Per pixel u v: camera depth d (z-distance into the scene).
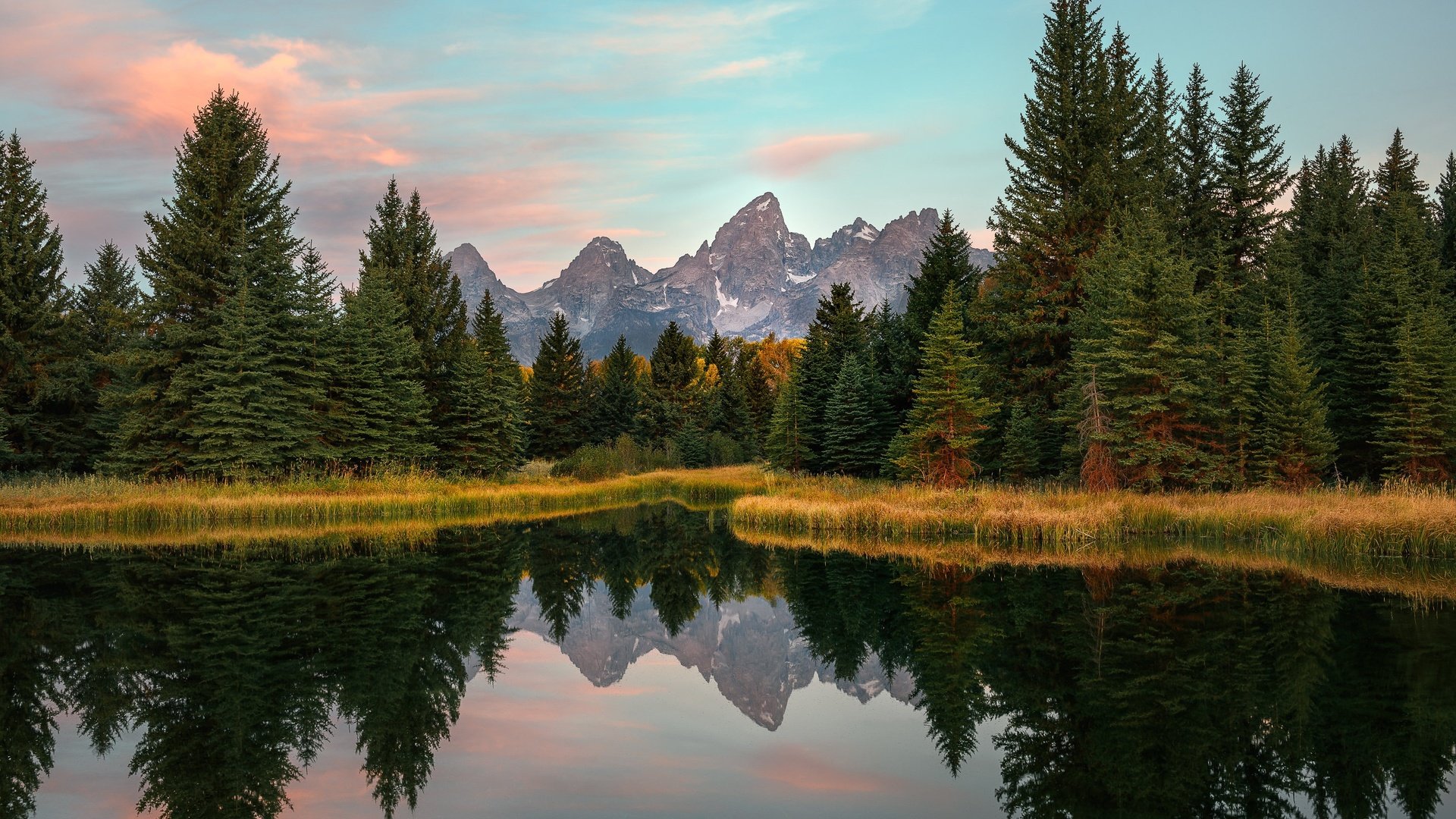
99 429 41.28
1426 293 36.41
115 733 10.38
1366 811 7.84
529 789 8.66
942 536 28.19
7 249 39.44
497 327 58.16
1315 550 22.44
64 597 18.34
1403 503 23.28
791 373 50.94
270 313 38.56
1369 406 33.88
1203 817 7.77
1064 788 8.55
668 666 14.66
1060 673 12.73
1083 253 39.25
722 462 69.94
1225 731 10.11
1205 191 46.03
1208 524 25.56
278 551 25.34
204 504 30.64
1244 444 31.73
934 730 10.66
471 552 27.06
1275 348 32.97
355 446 41.72
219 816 7.91
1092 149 40.00
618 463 59.91
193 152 38.06
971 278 47.19
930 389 34.59
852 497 34.47
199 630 15.59
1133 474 30.47
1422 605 16.66
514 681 13.36
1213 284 37.53
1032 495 29.84
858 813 7.97
